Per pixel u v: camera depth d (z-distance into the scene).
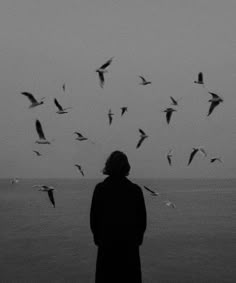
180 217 24.25
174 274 9.39
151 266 10.20
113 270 4.11
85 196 57.56
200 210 30.02
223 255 11.59
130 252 4.12
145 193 68.62
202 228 18.33
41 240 14.64
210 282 8.66
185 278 9.05
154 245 13.34
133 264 4.13
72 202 42.59
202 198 49.53
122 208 4.14
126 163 4.20
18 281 8.68
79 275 9.28
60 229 18.14
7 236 15.80
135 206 4.17
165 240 14.50
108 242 4.11
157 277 9.09
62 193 70.06
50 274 9.40
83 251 12.38
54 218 23.83
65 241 14.45
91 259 11.12
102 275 4.15
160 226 19.22
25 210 30.77
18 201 44.66
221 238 14.93
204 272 9.56
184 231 17.19
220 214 26.25
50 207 34.22
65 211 29.47
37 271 9.69
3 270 9.72
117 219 4.12
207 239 14.69
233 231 17.12
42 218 23.83
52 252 12.22
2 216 25.30
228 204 37.19
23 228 18.59
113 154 4.23
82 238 15.22
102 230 4.15
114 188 4.18
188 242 14.05
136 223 4.17
